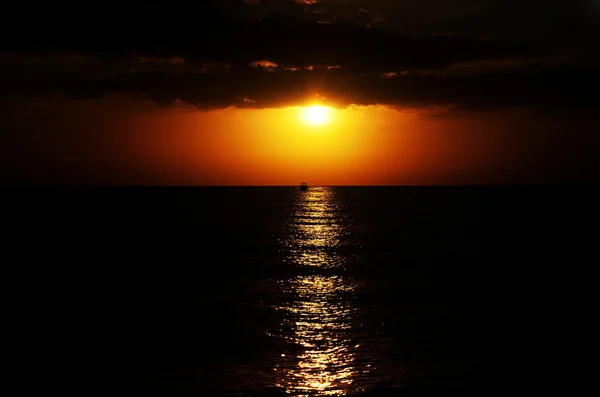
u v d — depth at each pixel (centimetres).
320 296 3803
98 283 4209
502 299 3622
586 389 2162
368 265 5212
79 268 4891
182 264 5216
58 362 2452
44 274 4566
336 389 2175
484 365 2402
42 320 3106
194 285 4188
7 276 4459
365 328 2975
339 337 2822
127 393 2136
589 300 3575
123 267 4984
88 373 2331
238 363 2452
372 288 4081
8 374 2312
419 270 4859
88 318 3162
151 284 4197
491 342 2706
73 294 3797
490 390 2153
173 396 2114
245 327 3003
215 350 2622
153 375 2309
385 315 3244
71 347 2655
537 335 2803
